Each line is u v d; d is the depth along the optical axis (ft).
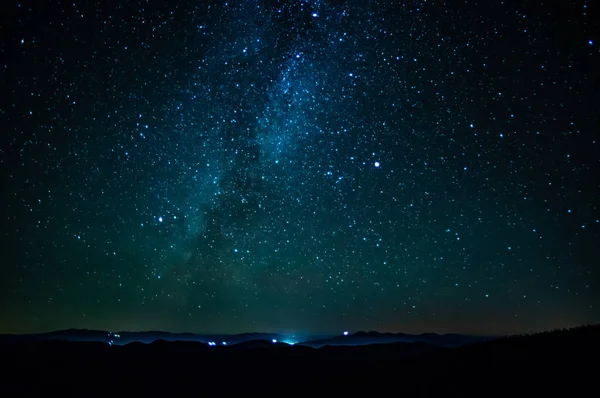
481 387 33.30
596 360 34.19
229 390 51.34
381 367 47.21
